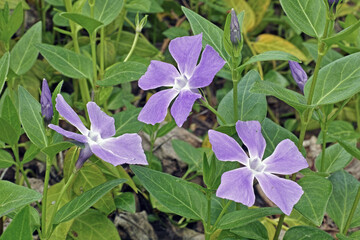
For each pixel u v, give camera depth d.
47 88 0.30
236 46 0.32
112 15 0.41
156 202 0.44
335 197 0.37
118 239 0.39
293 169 0.29
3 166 0.36
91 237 0.39
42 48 0.38
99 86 0.40
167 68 0.31
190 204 0.34
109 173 0.40
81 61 0.39
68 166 0.38
